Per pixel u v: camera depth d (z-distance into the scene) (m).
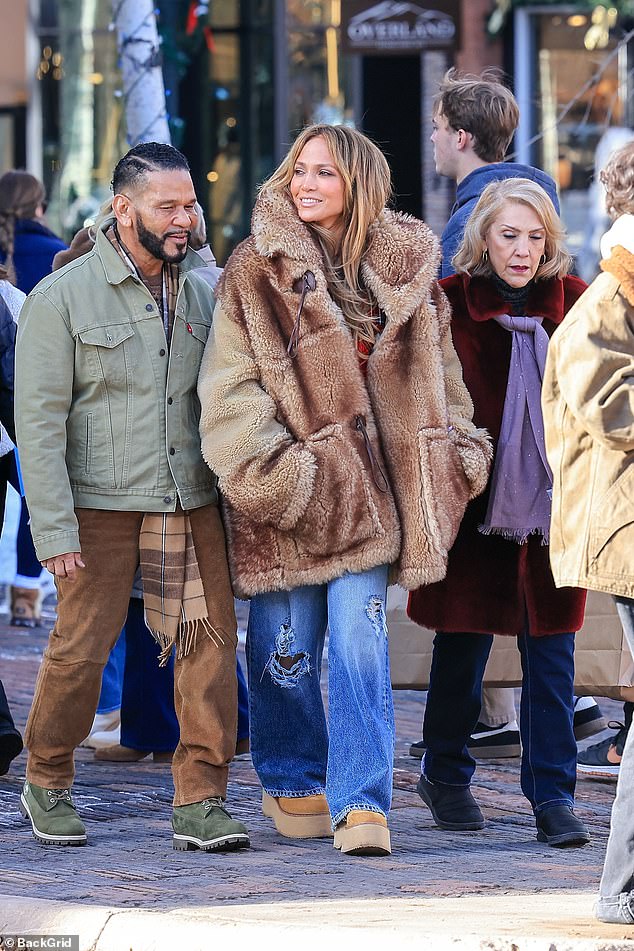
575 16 56.59
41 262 29.53
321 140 17.44
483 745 22.62
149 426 17.41
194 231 20.00
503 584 18.16
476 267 18.44
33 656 30.91
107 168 58.59
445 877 16.27
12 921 14.67
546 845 17.98
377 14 43.53
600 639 19.95
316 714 18.28
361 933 13.32
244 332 17.20
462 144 20.97
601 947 12.81
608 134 55.97
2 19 58.38
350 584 17.36
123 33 32.03
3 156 59.09
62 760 17.84
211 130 56.38
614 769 21.64
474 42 57.25
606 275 13.77
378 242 17.55
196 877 16.16
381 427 17.48
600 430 13.47
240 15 56.19
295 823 18.14
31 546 33.22
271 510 16.98
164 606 17.66
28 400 17.11
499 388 18.20
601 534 13.69
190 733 17.69
